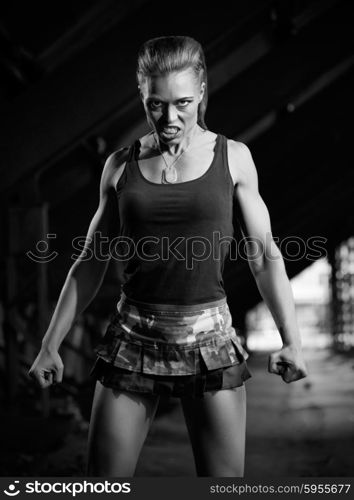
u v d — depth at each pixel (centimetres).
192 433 233
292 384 1373
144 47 222
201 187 223
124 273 236
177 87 218
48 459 659
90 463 231
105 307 1066
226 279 1434
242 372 232
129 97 698
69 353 1051
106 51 700
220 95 920
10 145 700
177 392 228
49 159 704
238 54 820
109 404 230
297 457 648
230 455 230
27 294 788
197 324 228
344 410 986
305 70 888
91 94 700
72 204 1090
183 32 701
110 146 924
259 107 906
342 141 1511
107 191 238
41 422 718
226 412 229
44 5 721
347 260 2433
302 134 1275
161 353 227
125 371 229
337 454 659
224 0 702
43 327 783
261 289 237
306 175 1543
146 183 226
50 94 702
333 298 2455
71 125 699
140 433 233
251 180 234
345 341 2427
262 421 884
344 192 1563
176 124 221
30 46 729
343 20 870
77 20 723
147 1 704
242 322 1797
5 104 702
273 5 805
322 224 1750
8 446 701
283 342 231
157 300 228
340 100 1254
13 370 803
